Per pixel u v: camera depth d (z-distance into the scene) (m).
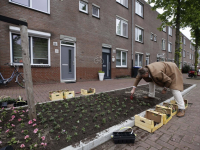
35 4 6.91
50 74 7.47
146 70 3.16
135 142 2.20
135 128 2.67
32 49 6.89
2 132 2.11
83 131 2.23
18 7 6.25
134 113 3.13
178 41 8.03
